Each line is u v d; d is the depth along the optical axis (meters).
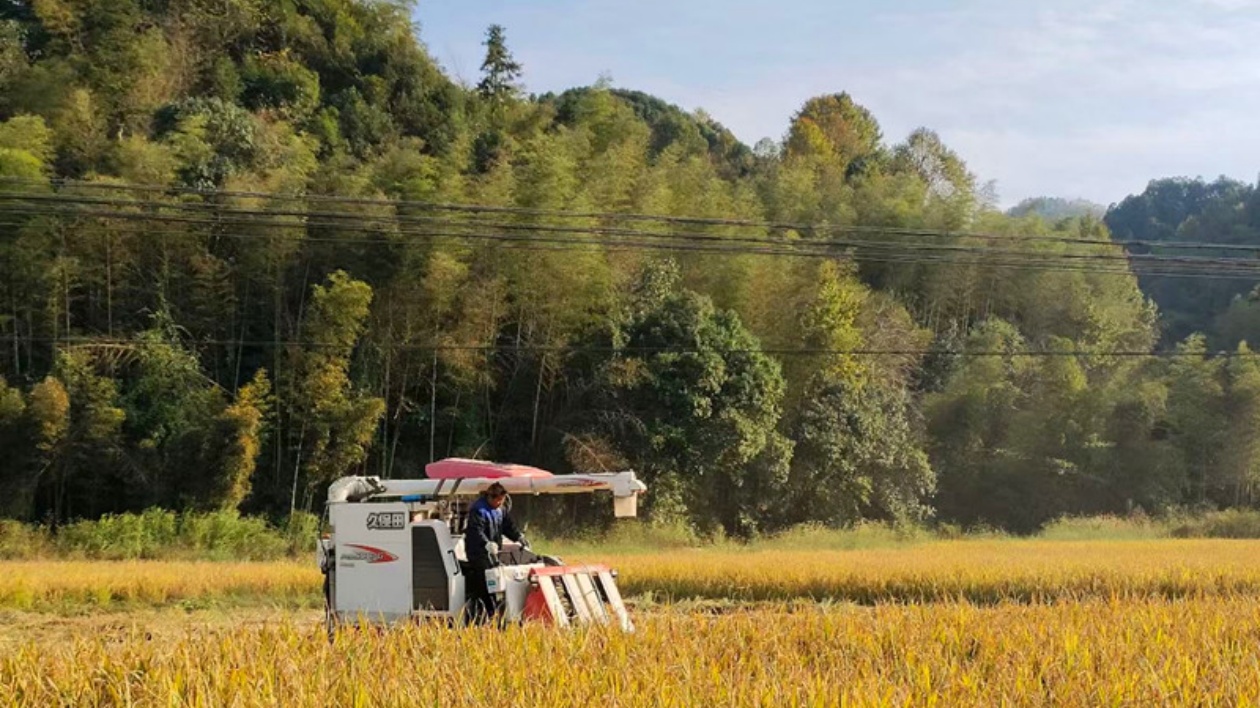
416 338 35.47
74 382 32.25
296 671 8.61
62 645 10.47
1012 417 46.94
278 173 35.69
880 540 36.75
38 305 33.09
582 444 35.62
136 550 29.84
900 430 42.91
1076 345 50.56
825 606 14.55
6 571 23.20
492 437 37.53
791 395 41.38
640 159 42.88
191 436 32.66
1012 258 49.12
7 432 31.59
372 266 35.06
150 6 47.97
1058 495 46.72
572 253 35.41
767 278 40.72
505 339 37.88
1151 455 47.75
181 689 8.40
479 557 12.98
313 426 33.66
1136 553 28.44
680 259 40.72
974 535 42.72
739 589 21.64
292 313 35.88
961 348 49.09
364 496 14.33
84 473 32.50
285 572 23.33
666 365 37.41
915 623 12.09
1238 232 75.69
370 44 51.62
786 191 50.12
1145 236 97.81
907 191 53.50
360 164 39.84
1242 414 48.19
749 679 8.89
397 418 36.03
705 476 38.22
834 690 8.31
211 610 19.67
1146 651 10.44
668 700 8.02
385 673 8.65
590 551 31.52
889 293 49.22
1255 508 49.12
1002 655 10.19
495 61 57.19
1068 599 16.30
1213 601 15.77
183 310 35.09
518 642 10.02
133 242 34.38
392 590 13.59
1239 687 8.80
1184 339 65.12
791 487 40.47
